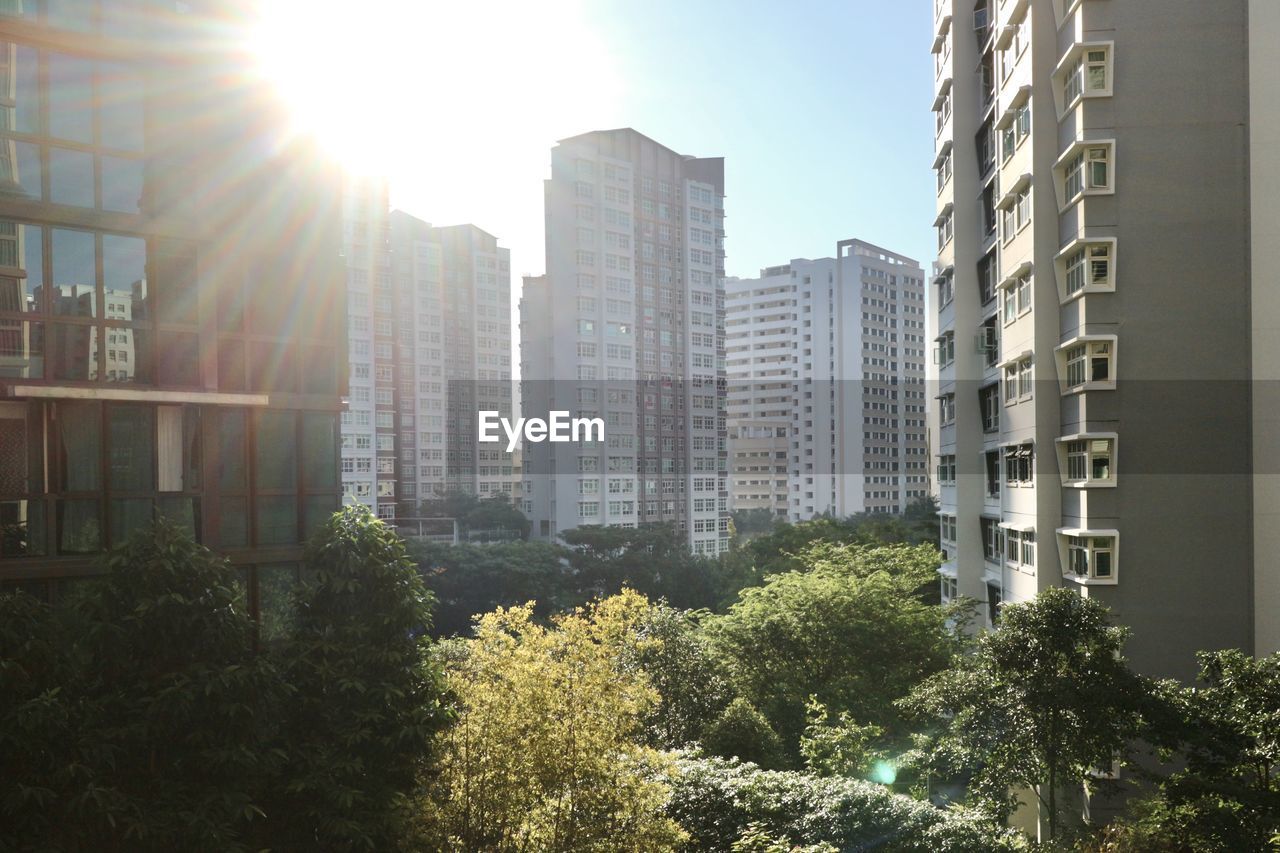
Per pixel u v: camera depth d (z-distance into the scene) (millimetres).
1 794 10281
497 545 63406
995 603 29438
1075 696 15805
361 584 13906
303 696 13195
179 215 15562
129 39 15148
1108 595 21031
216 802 11547
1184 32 21016
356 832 12117
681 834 15516
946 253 34125
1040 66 23219
